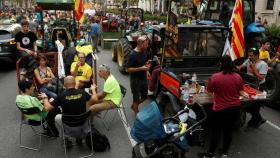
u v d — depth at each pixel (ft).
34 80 21.88
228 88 14.79
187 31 20.79
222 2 30.45
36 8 34.91
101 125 20.48
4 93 26.68
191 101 16.20
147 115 13.73
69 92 15.83
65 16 48.62
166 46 20.53
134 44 33.17
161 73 20.11
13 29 37.29
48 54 24.61
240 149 17.65
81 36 42.42
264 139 18.98
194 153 16.97
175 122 15.34
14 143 17.85
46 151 17.03
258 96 17.38
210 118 17.49
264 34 32.12
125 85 29.48
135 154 14.80
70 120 15.79
